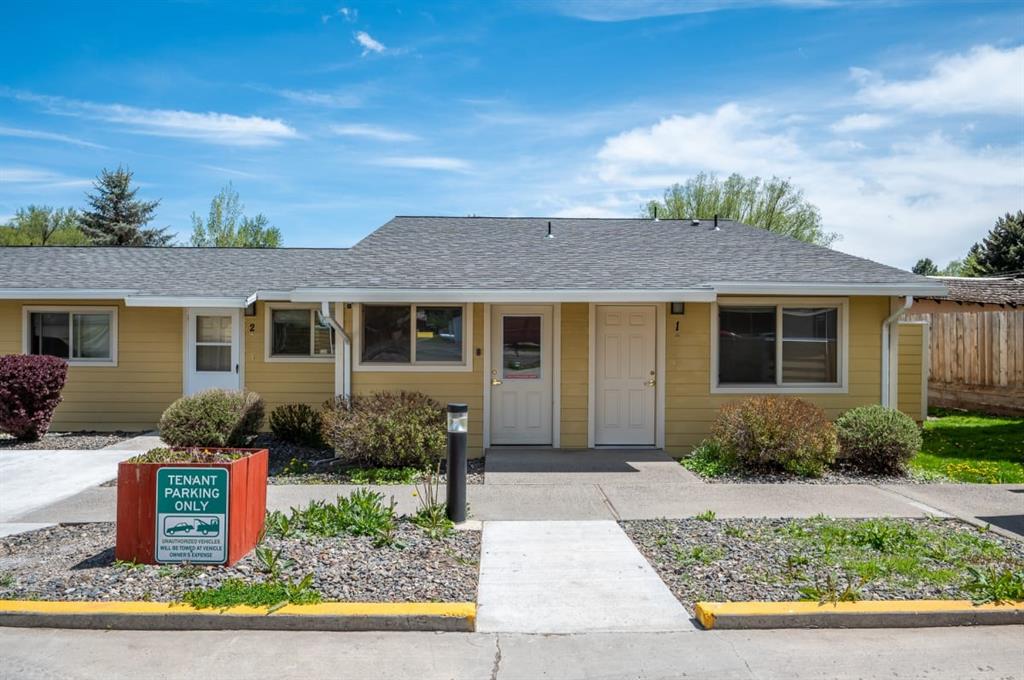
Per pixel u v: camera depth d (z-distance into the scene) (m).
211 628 4.70
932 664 4.25
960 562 5.73
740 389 11.21
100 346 14.17
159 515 5.55
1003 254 32.34
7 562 5.79
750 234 13.81
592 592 5.27
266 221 45.25
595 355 11.20
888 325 11.27
